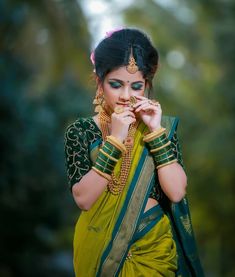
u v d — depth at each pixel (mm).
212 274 20594
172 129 3986
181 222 3975
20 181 17516
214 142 16375
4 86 17562
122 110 3785
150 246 3840
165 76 22891
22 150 17953
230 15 16297
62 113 22516
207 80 21000
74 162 3842
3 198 16766
